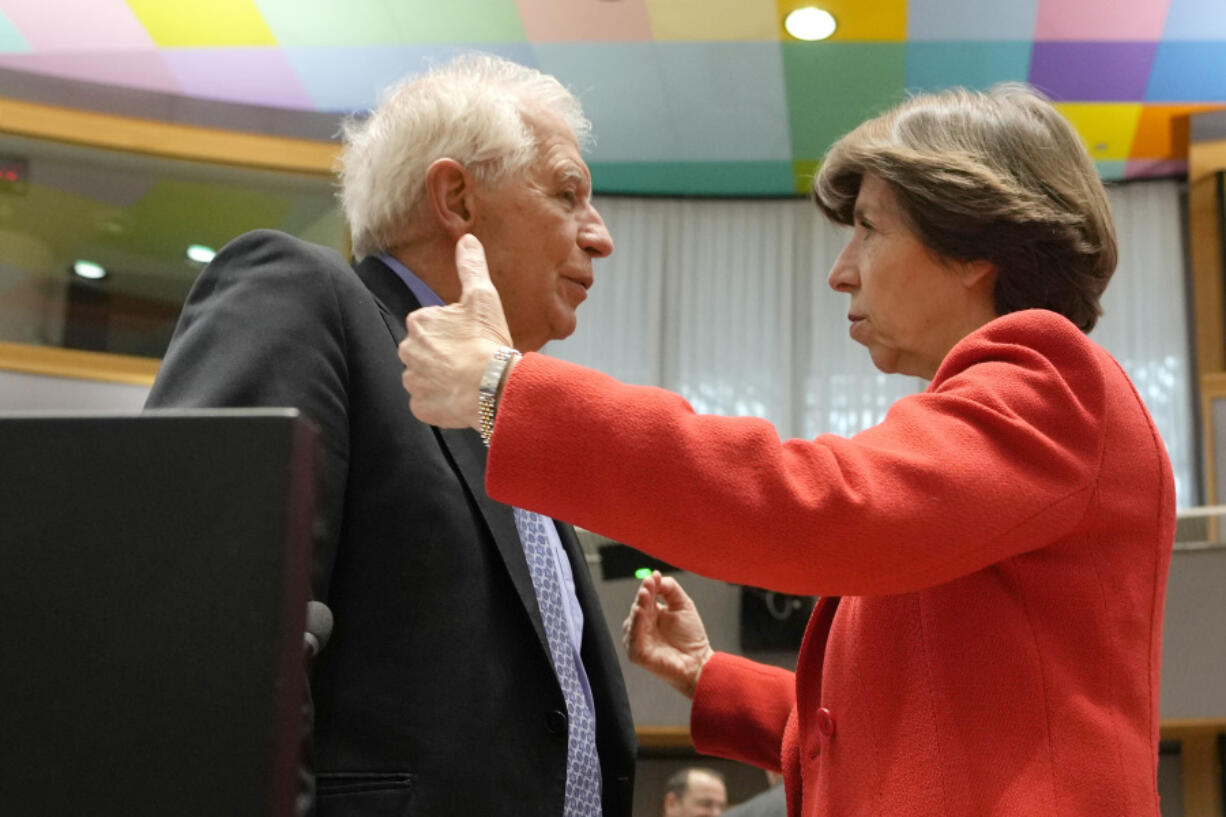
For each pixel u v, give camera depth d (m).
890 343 1.13
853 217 1.19
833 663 1.06
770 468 0.86
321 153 6.74
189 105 6.70
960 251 1.08
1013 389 0.96
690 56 6.69
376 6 6.27
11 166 6.40
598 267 7.98
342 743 1.14
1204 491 6.98
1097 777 0.92
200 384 1.12
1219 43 6.42
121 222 6.48
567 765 1.23
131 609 0.48
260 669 0.47
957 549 0.90
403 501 1.20
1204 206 7.22
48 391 5.99
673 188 8.08
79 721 0.47
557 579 1.37
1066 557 0.98
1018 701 0.95
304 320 1.19
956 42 6.48
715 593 3.69
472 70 1.55
